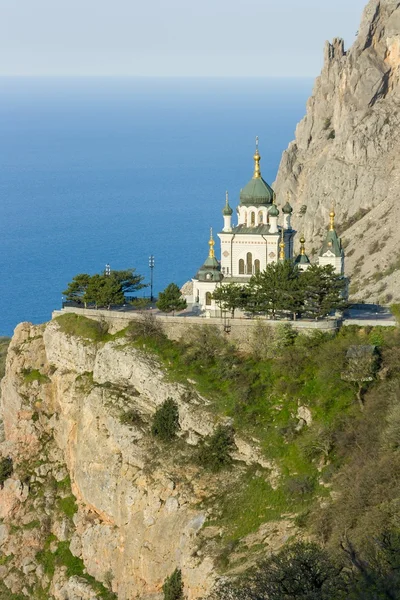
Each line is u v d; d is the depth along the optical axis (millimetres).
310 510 161625
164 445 181625
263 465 173000
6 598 188500
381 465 159500
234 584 149375
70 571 185875
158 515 174375
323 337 188125
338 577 127938
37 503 196375
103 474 185875
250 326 192250
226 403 182250
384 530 140250
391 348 183625
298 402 179750
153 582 171000
